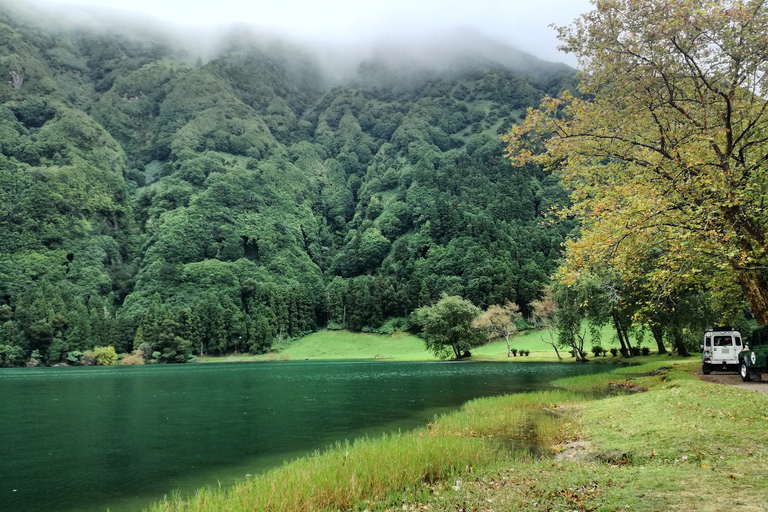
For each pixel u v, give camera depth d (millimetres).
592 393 28844
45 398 39281
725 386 19266
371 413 26422
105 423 25797
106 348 125062
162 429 23531
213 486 13586
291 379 55969
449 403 29812
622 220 17094
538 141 25141
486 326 95688
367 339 148625
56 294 141375
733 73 20484
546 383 40281
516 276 146500
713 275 23562
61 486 14078
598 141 23469
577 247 18781
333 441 19156
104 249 188500
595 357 72438
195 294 162000
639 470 9656
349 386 44344
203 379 59406
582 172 24469
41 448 19719
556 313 67188
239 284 173500
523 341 121625
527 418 20719
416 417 24672
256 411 28906
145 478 14727
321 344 148500
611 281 41719
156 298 150375
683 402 17141
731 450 10250
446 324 93375
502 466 12102
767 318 21516
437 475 11789
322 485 10305
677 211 17391
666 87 23438
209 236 198875
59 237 175250
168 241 185250
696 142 20922
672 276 18375
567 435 16266
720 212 17906
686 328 49781
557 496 8695
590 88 24688
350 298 160500
